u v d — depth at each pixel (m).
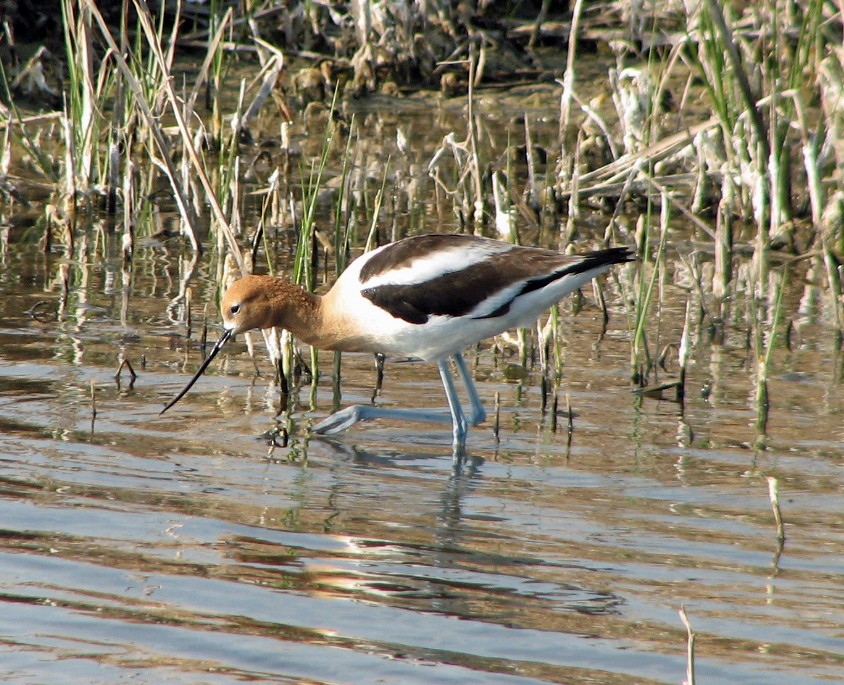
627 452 9.88
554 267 10.33
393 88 22.70
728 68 16.70
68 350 11.94
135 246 15.59
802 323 13.27
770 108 15.80
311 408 10.93
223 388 11.26
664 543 8.14
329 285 14.08
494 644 6.78
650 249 15.92
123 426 10.16
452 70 22.92
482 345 12.94
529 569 7.71
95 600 7.20
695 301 13.98
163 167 15.62
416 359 12.52
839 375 11.68
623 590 7.43
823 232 14.62
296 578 7.54
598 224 16.97
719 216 14.91
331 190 17.80
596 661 6.60
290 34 23.08
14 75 21.02
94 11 13.57
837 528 8.41
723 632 6.91
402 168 18.86
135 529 8.19
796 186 17.56
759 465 9.58
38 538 8.00
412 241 10.62
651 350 12.46
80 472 9.14
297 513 8.56
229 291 10.70
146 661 6.55
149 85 16.08
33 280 14.04
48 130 19.84
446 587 7.45
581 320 13.43
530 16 24.78
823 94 16.14
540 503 8.84
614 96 18.11
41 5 22.59
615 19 23.88
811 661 6.60
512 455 9.87
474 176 16.81
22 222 16.39
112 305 13.35
